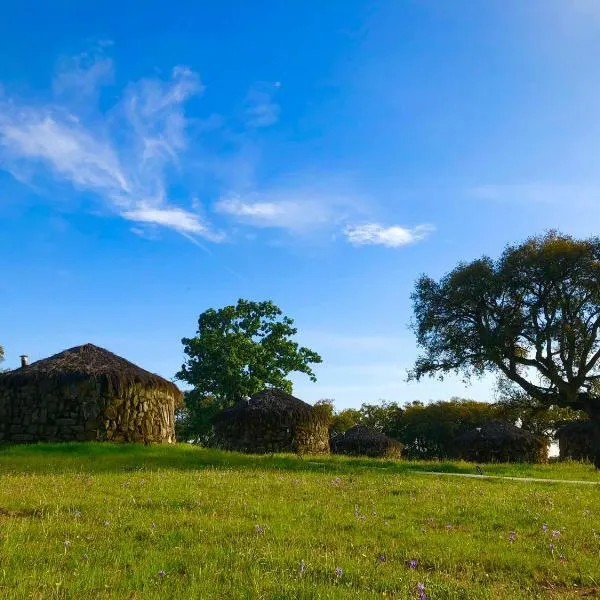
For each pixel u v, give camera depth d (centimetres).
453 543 944
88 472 1848
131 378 3091
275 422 3906
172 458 2427
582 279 3184
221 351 5544
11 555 753
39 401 2958
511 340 3312
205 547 841
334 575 734
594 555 906
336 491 1516
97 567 721
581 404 3312
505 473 2594
